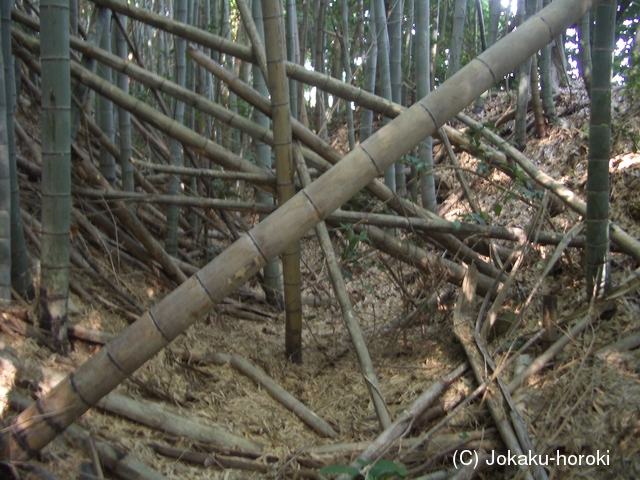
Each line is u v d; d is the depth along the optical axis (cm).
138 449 270
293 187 387
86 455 252
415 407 298
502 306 411
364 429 316
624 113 570
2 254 312
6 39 328
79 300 365
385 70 543
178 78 547
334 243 579
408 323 423
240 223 639
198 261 595
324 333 486
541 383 302
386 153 234
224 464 279
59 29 292
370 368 314
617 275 397
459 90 240
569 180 567
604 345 319
